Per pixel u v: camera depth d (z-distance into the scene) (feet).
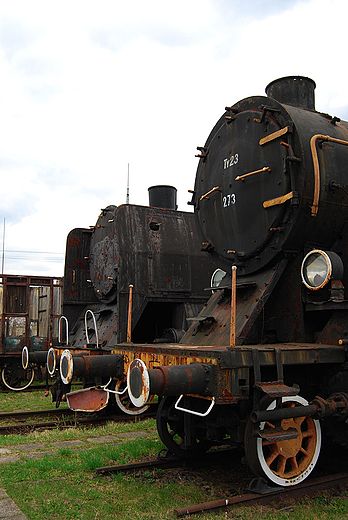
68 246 39.32
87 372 20.06
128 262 32.76
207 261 36.32
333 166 18.30
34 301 52.08
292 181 17.58
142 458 19.80
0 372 44.65
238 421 15.25
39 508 14.32
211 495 15.49
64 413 30.91
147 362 18.48
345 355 16.44
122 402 30.94
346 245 18.44
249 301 18.25
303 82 22.25
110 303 35.19
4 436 23.97
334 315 17.07
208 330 19.31
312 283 17.02
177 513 13.51
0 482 16.66
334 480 16.11
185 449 17.95
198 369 14.60
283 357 15.12
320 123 19.31
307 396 17.52
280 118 18.71
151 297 33.17
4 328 45.75
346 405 15.51
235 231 20.36
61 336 37.88
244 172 20.04
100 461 18.42
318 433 16.63
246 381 14.71
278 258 18.51
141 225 34.35
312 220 17.78
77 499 15.07
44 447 21.88
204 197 22.61
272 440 14.28
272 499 14.73
